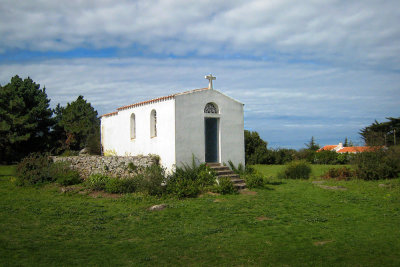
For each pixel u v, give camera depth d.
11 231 10.76
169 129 18.45
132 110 22.56
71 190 17.36
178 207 13.87
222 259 8.59
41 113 42.66
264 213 13.05
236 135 20.69
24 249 9.16
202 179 17.41
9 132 39.50
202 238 10.22
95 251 9.12
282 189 18.44
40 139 42.78
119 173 19.53
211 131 20.34
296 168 24.33
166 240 10.04
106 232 10.81
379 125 56.19
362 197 15.98
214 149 20.17
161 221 12.01
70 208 13.84
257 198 15.76
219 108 20.08
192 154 18.66
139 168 18.55
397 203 14.79
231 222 11.84
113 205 14.38
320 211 13.45
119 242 9.89
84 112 47.38
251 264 8.29
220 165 19.77
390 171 22.34
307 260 8.46
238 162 20.61
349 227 11.26
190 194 15.91
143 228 11.21
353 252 8.94
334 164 41.25
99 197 15.95
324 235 10.41
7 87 41.03
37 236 10.29
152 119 20.47
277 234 10.58
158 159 19.23
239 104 21.00
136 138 21.94
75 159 21.34
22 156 40.78
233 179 18.41
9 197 16.19
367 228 11.12
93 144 31.11
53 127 45.41
